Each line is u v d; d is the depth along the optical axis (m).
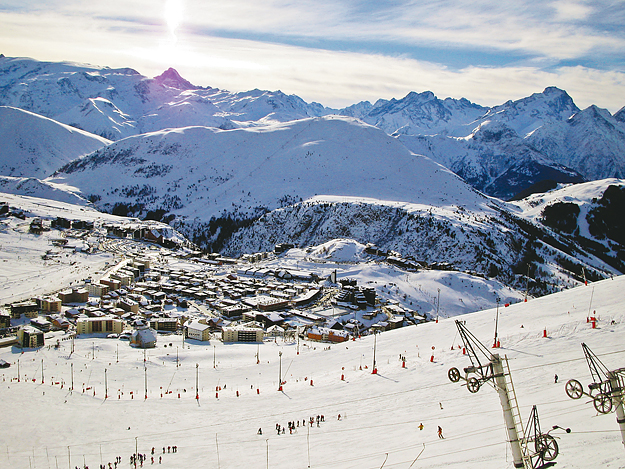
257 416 72.31
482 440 44.88
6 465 59.91
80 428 71.06
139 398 85.38
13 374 97.75
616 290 93.19
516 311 97.31
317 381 87.25
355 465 46.84
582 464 32.34
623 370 28.22
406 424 57.34
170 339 136.62
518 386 57.75
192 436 66.69
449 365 76.50
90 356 113.50
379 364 88.81
